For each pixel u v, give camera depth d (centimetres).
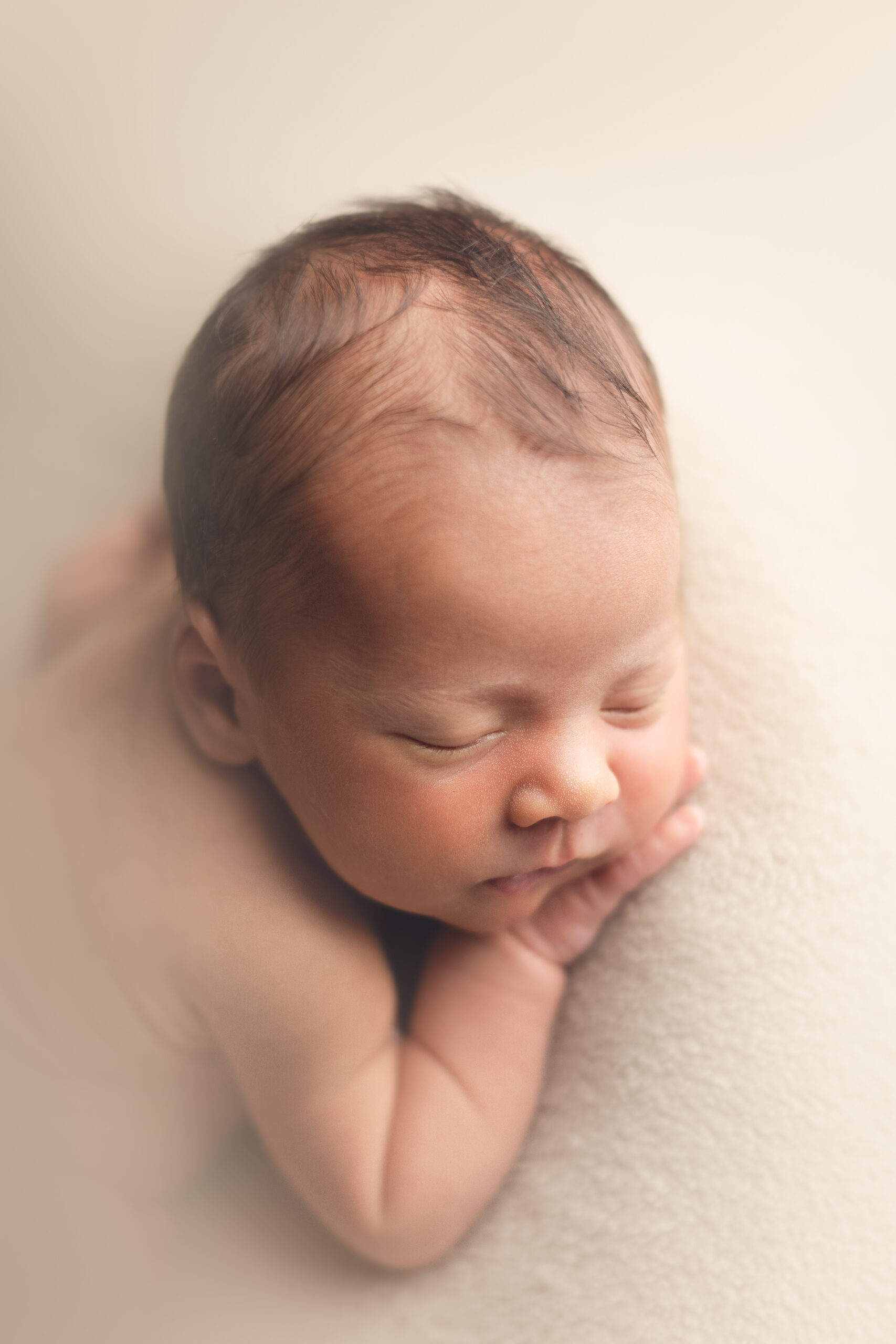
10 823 79
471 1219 84
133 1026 80
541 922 87
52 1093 79
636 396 70
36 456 112
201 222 129
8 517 109
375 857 74
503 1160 85
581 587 66
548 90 145
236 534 72
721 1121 80
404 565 66
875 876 83
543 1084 87
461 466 65
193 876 79
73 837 79
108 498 110
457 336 68
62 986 78
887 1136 77
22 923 78
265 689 73
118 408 115
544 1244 82
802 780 86
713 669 90
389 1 147
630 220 138
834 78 146
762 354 123
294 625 70
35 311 118
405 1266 84
